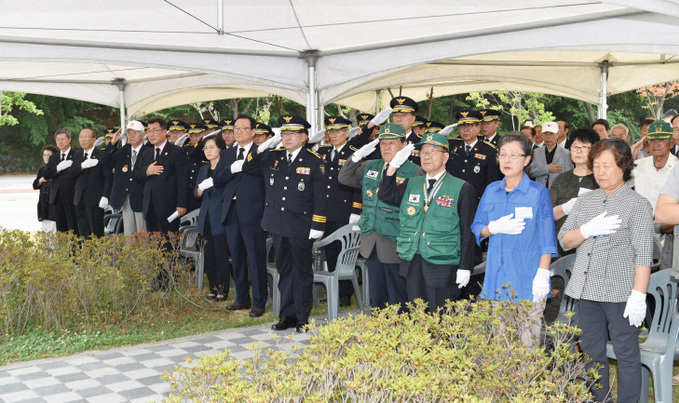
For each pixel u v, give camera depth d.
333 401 2.55
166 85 10.35
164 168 7.33
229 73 6.88
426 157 4.05
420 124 6.86
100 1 5.37
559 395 2.54
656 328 3.81
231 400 2.22
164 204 7.30
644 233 3.30
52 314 5.65
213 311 6.50
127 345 5.30
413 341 2.70
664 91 28.02
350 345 2.87
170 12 5.68
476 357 2.79
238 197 6.21
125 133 8.88
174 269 6.70
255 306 6.32
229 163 6.33
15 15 5.56
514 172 3.69
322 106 7.07
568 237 3.54
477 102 27.25
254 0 5.52
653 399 4.09
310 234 5.53
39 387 4.23
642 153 7.04
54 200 8.84
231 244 6.43
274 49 6.88
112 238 6.53
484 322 3.10
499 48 5.78
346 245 6.01
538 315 3.62
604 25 5.09
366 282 6.39
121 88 10.42
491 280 3.76
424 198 4.09
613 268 3.37
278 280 6.20
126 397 4.02
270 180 5.73
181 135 8.63
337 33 6.29
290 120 5.50
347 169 5.11
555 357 2.95
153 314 6.21
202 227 7.00
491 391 2.59
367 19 5.79
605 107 10.46
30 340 5.25
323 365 2.53
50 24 5.83
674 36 4.74
